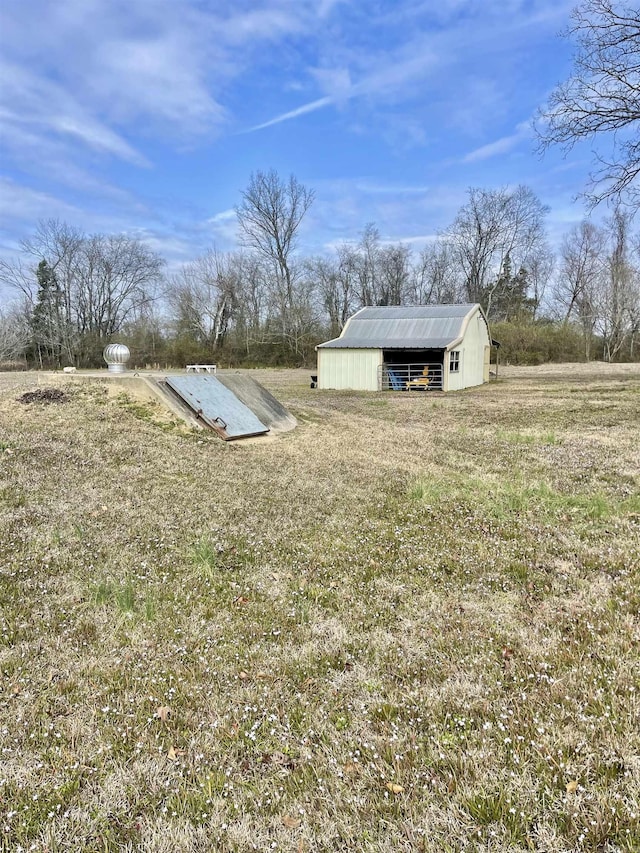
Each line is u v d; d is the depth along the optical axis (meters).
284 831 1.66
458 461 7.29
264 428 9.33
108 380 9.18
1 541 4.04
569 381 23.00
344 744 2.03
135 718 2.19
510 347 35.94
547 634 2.80
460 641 2.74
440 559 3.83
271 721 2.16
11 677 2.46
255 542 4.12
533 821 1.65
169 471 6.26
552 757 1.90
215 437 8.17
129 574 3.54
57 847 1.61
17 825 1.69
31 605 3.13
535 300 44.97
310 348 38.00
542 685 2.33
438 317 22.86
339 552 3.96
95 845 1.62
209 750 2.01
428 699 2.27
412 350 21.16
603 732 2.02
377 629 2.89
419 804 1.73
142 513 4.76
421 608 3.12
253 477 6.14
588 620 2.93
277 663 2.57
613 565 3.68
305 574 3.59
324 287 42.12
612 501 5.21
